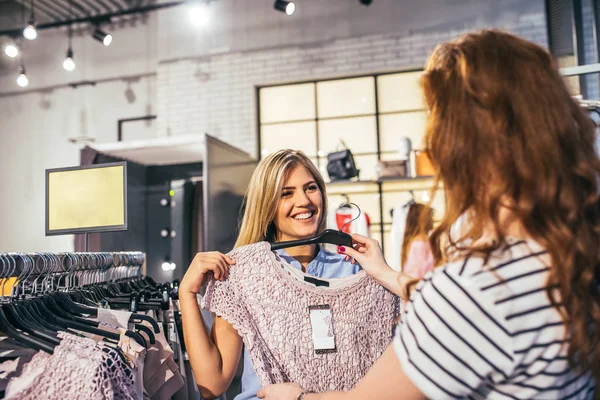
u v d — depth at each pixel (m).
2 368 1.12
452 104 0.79
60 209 1.92
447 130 0.78
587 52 4.22
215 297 1.39
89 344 1.15
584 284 0.71
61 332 1.20
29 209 6.27
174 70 5.85
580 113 0.79
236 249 1.46
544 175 0.73
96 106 6.12
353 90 5.37
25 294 1.49
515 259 0.73
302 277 1.43
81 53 6.23
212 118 5.66
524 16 4.93
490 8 5.02
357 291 1.43
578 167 0.74
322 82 5.46
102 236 3.89
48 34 6.37
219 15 5.75
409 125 5.20
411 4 5.22
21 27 6.46
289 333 1.37
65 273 1.69
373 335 1.41
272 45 5.56
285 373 1.35
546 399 0.73
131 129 5.98
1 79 6.47
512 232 0.77
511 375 0.72
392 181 4.49
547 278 0.72
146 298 1.95
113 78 6.09
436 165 0.81
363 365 1.38
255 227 1.64
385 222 5.00
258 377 1.38
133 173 4.41
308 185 1.66
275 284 1.41
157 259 4.52
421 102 0.87
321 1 5.47
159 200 4.60
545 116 0.74
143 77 5.98
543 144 0.73
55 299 1.50
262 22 5.62
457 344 0.72
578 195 0.74
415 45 5.18
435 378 0.72
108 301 1.85
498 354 0.71
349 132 5.33
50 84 6.31
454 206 0.78
